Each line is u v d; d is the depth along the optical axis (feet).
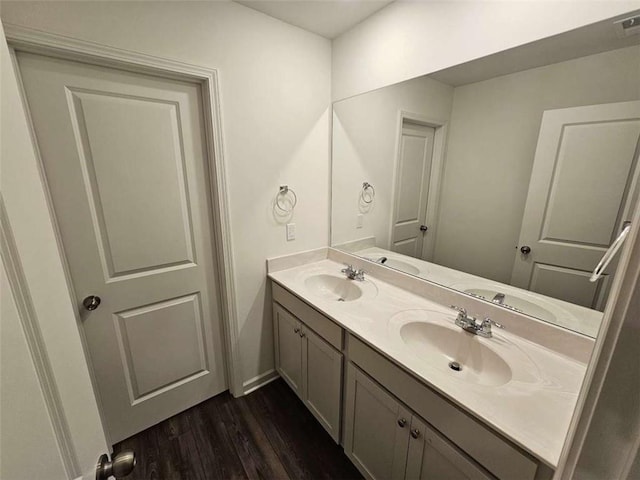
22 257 1.42
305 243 6.68
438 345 4.13
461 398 2.77
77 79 3.89
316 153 6.40
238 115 5.12
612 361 1.05
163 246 4.99
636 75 2.84
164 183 4.80
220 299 5.86
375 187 5.81
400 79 4.97
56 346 1.63
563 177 3.43
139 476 4.65
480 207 4.29
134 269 4.79
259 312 6.28
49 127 3.81
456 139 4.43
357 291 5.57
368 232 6.14
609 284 3.20
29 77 3.60
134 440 5.23
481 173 4.22
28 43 3.38
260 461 4.86
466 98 4.20
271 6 4.90
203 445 5.15
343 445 4.87
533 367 3.25
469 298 4.37
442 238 4.85
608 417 1.07
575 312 3.47
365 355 3.93
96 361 4.71
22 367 1.35
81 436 1.82
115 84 4.15
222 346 6.15
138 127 4.42
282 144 5.81
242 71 5.02
